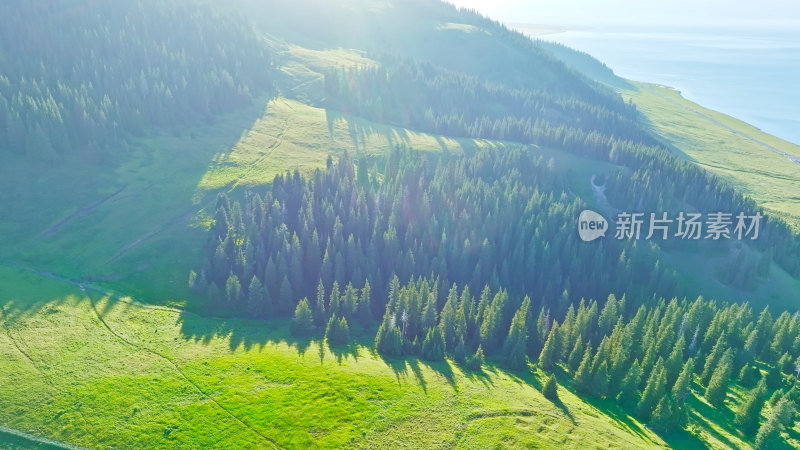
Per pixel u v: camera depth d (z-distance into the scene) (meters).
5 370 67.62
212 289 97.75
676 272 130.50
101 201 127.31
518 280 118.06
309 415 63.28
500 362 87.56
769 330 101.44
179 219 125.81
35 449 57.09
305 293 106.81
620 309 104.81
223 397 66.00
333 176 135.88
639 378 77.31
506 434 62.00
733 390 86.62
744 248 135.12
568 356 90.06
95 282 99.25
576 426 65.50
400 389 69.69
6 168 127.81
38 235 112.88
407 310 91.50
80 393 65.06
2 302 84.50
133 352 76.00
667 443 68.75
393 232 114.19
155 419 61.78
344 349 82.06
